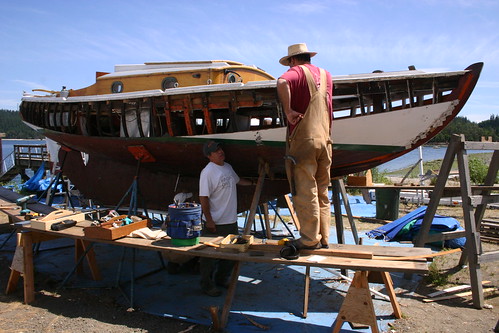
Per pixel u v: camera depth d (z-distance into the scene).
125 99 4.98
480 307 3.62
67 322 3.39
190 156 4.91
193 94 4.49
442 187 4.14
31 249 3.93
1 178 17.94
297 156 2.98
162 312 3.57
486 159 15.62
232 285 3.30
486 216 8.28
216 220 3.86
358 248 3.20
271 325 3.29
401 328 3.20
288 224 7.80
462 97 3.75
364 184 6.13
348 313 2.77
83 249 4.58
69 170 6.54
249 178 5.07
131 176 5.89
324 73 3.07
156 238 3.56
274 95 4.19
